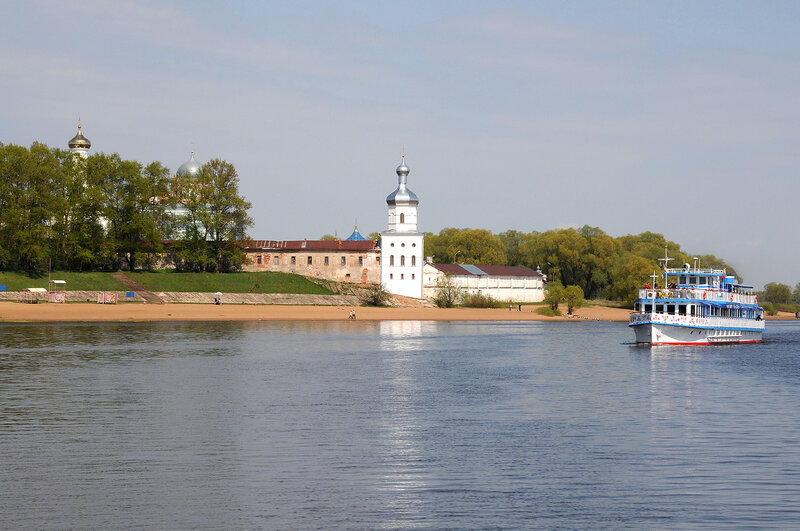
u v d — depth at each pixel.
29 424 78.62
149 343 166.50
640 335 183.88
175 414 84.62
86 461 64.56
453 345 180.25
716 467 65.00
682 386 113.25
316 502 54.94
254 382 109.69
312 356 146.62
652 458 67.69
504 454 68.50
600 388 110.06
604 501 55.94
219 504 54.25
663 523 51.78
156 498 55.31
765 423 83.81
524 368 133.62
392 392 102.44
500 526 50.91
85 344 160.88
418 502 55.31
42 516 51.62
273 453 67.75
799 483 60.56
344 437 74.25
